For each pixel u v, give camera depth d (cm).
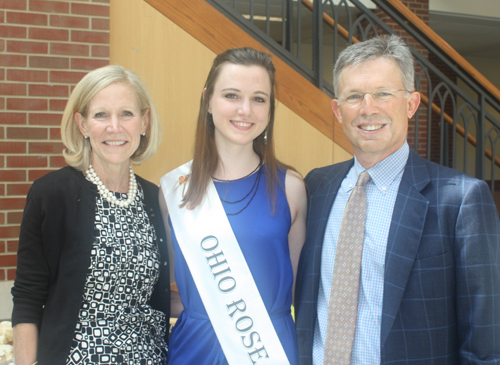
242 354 136
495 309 103
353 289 117
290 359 137
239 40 243
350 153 264
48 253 125
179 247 146
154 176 238
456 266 109
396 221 116
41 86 224
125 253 129
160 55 234
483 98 300
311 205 140
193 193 147
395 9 276
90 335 121
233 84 132
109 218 131
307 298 130
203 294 140
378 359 112
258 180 147
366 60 119
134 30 231
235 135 134
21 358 120
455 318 111
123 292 128
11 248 225
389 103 117
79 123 133
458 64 288
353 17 521
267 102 136
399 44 120
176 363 138
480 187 109
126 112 132
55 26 223
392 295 111
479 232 106
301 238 154
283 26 259
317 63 265
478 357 103
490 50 880
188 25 236
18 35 220
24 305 123
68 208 127
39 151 226
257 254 140
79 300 123
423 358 109
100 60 229
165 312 145
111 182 138
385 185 122
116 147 131
